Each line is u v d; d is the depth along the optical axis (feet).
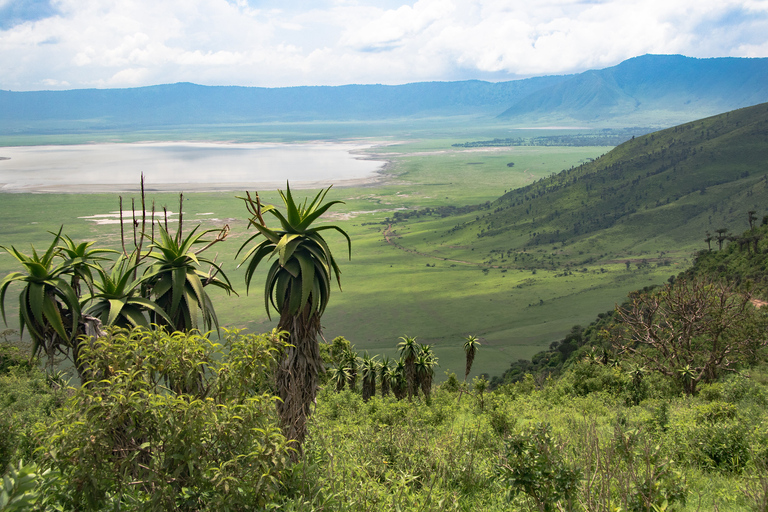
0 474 34.96
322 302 39.24
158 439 23.29
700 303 136.67
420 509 30.76
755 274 307.99
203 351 26.32
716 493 34.99
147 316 46.19
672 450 43.98
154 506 22.26
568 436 42.27
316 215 39.19
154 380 25.71
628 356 162.81
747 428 46.70
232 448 24.44
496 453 42.55
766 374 132.26
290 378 37.22
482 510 33.88
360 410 98.27
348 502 28.86
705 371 137.28
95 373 25.75
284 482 28.40
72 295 41.47
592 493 26.73
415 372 149.38
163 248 46.24
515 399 132.05
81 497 22.39
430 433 58.95
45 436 23.86
